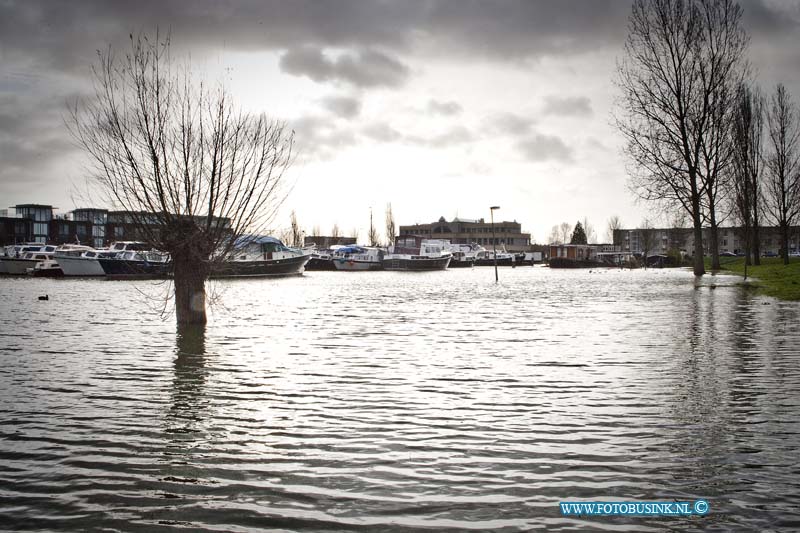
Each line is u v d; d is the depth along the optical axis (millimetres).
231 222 20016
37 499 5820
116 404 9328
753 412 8586
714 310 23547
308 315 24422
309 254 84812
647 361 12711
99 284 55969
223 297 36969
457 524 5273
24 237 120562
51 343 16078
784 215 60000
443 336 17359
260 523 5305
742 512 5430
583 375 11359
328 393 10039
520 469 6496
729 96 45875
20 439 7598
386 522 5312
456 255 130000
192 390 10297
